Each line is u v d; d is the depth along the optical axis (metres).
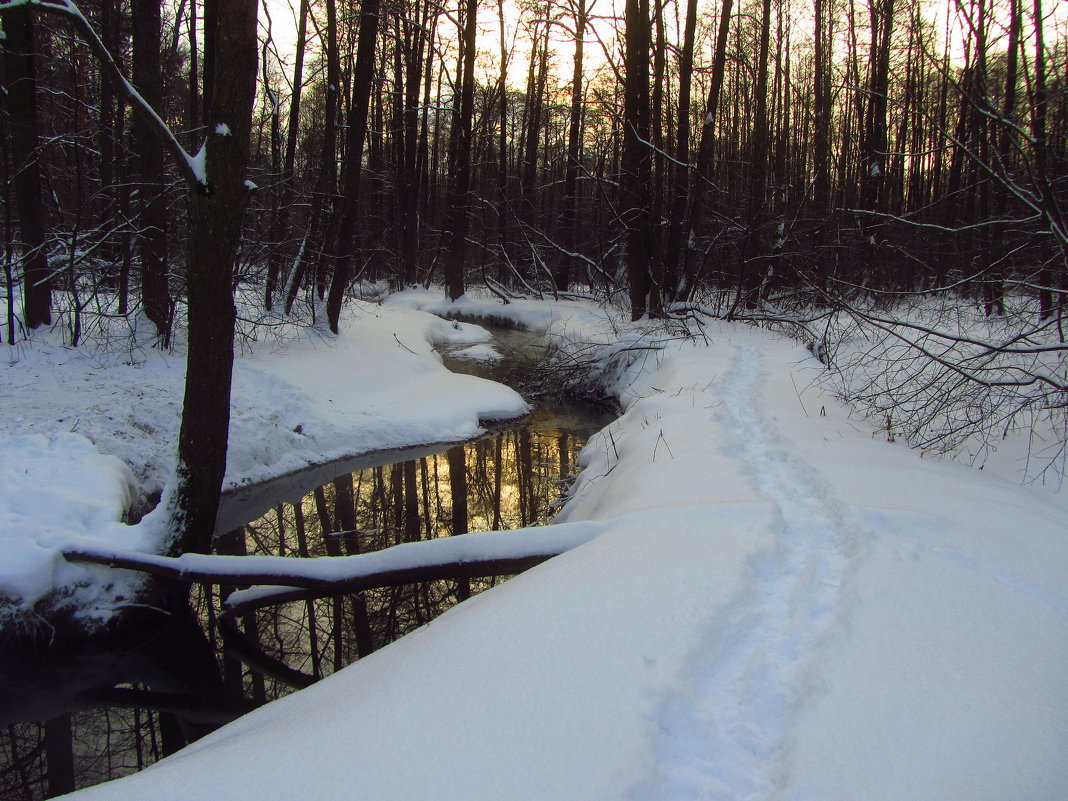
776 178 20.20
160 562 5.47
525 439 11.41
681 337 14.06
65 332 10.12
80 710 5.28
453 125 23.09
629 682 2.98
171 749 4.81
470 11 20.78
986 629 3.45
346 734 2.89
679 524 4.95
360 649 5.90
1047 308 7.10
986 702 2.88
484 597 4.53
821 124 19.53
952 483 5.73
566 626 3.52
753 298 16.97
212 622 6.38
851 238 15.87
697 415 8.52
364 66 13.26
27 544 5.47
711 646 3.32
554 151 34.50
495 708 2.91
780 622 3.63
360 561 5.47
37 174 9.79
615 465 7.89
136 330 10.42
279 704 3.89
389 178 26.11
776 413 8.38
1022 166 6.86
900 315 10.97
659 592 3.78
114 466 7.21
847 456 6.57
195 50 11.85
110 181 11.59
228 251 5.27
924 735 2.68
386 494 9.04
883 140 16.28
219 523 8.12
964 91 6.30
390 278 25.17
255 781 2.68
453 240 22.44
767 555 4.33
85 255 9.65
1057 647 3.31
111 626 5.57
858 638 3.34
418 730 2.83
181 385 9.42
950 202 12.77
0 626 5.09
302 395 10.59
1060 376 6.76
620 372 13.79
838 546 4.59
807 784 2.43
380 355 13.55
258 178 13.70
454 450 10.78
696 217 17.06
